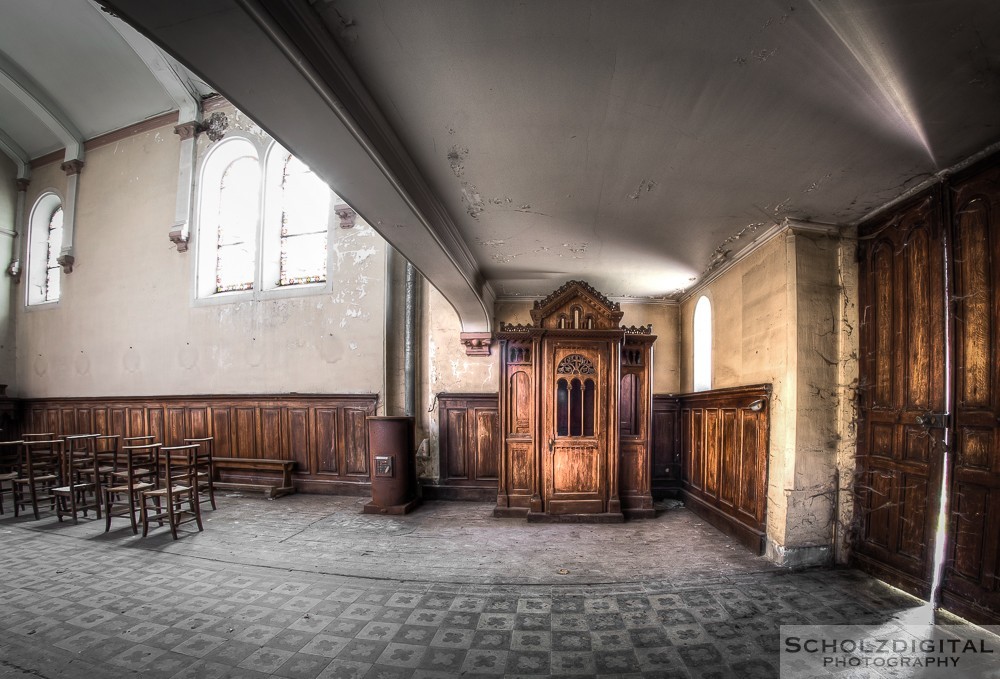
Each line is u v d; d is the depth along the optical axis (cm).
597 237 439
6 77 835
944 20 175
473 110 242
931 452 310
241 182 830
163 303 839
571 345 547
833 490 382
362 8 173
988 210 276
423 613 309
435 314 692
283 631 288
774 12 175
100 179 931
